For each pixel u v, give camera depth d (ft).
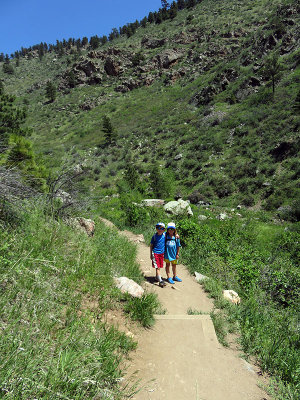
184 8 574.97
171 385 8.40
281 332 15.20
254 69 209.67
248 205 98.99
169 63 352.28
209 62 303.89
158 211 50.14
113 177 161.89
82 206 22.80
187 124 198.70
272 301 22.62
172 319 12.78
